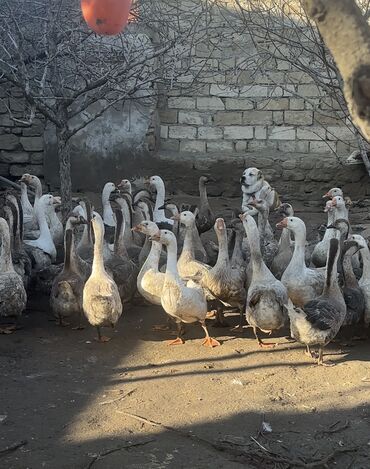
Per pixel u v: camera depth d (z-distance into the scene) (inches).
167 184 354.3
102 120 346.9
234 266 184.2
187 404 138.0
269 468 116.3
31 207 259.0
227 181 354.0
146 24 246.4
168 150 359.6
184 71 248.7
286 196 352.8
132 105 345.1
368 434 126.9
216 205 338.6
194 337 176.1
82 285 178.5
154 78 229.6
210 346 168.7
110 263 192.4
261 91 352.5
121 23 104.0
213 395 142.0
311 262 210.5
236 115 356.8
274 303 161.8
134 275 194.7
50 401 139.5
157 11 261.1
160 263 200.2
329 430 127.8
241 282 175.9
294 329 154.9
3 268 173.5
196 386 146.3
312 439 125.1
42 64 226.7
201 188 273.3
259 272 165.2
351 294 167.2
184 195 354.6
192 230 203.0
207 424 129.8
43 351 165.6
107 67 230.2
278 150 356.8
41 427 128.8
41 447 121.7
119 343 171.5
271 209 267.4
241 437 125.1
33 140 350.6
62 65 239.5
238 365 157.5
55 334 177.0
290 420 132.0
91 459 117.6
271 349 166.9
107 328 181.5
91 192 351.3
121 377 151.5
